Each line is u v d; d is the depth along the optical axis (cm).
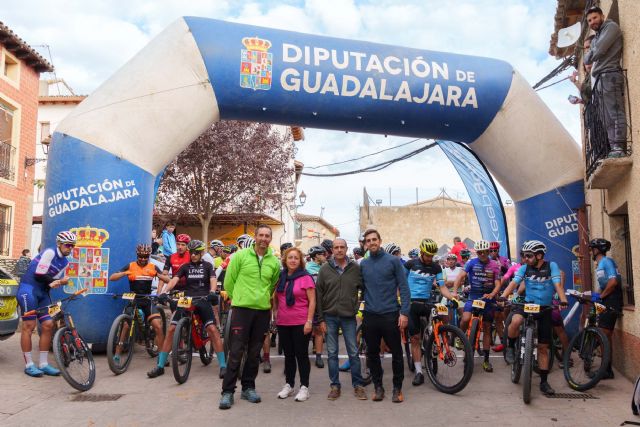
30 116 1817
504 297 656
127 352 736
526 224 980
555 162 953
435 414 541
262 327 588
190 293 703
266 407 563
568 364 662
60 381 660
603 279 708
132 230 830
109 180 820
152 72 852
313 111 902
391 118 927
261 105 887
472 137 984
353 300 607
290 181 2064
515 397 609
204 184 1861
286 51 887
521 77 977
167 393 614
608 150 724
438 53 961
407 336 753
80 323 803
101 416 523
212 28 881
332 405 575
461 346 647
